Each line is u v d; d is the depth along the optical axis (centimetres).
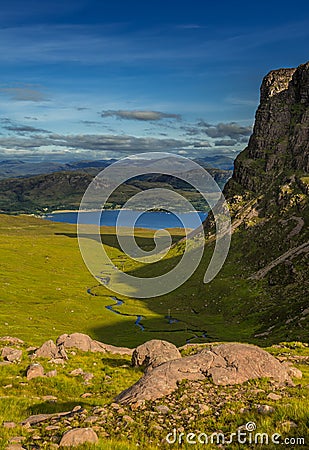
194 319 12119
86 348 3944
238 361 2277
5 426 1683
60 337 4097
